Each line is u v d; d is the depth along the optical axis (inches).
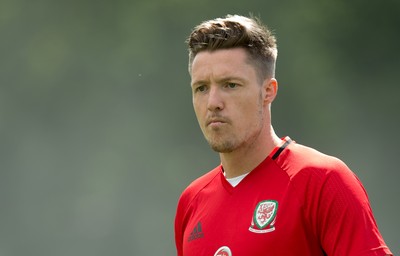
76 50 4785.9
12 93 4729.3
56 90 4753.9
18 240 4252.0
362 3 4766.2
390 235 3617.1
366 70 4736.7
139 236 4163.4
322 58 4690.0
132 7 4795.8
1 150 4616.1
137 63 4741.6
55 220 4345.5
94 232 4232.3
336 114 4608.8
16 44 4756.4
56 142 4682.6
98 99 4724.4
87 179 4534.9
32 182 4537.4
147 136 4611.2
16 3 4749.0
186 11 4744.1
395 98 4692.4
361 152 4539.9
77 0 4805.6
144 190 4392.2
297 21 4712.1
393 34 4758.9
